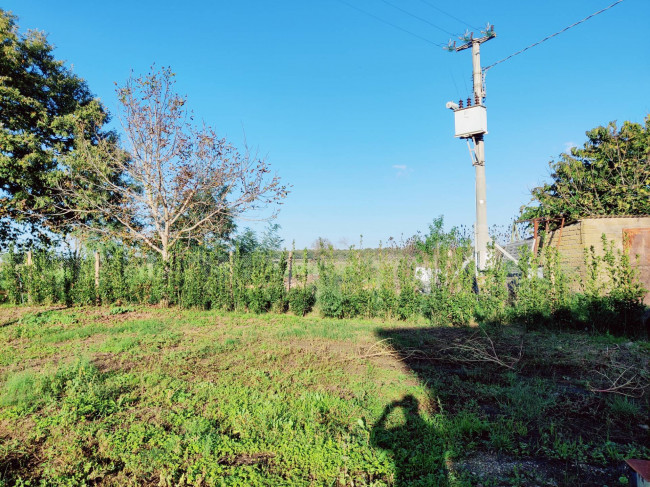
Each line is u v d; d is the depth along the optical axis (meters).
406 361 7.98
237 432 4.81
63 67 23.30
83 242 20.64
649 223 12.33
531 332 10.36
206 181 19.06
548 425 5.01
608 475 3.96
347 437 4.55
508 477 3.94
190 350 8.65
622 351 8.22
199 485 3.75
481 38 16.67
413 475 3.97
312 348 8.85
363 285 13.50
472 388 6.25
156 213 18.55
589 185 18.73
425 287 13.31
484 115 16.28
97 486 3.83
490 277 11.89
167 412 5.29
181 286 15.84
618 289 10.26
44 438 4.70
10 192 21.78
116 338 10.00
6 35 20.53
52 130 21.95
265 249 17.08
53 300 16.78
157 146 18.23
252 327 11.69
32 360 8.04
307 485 3.75
